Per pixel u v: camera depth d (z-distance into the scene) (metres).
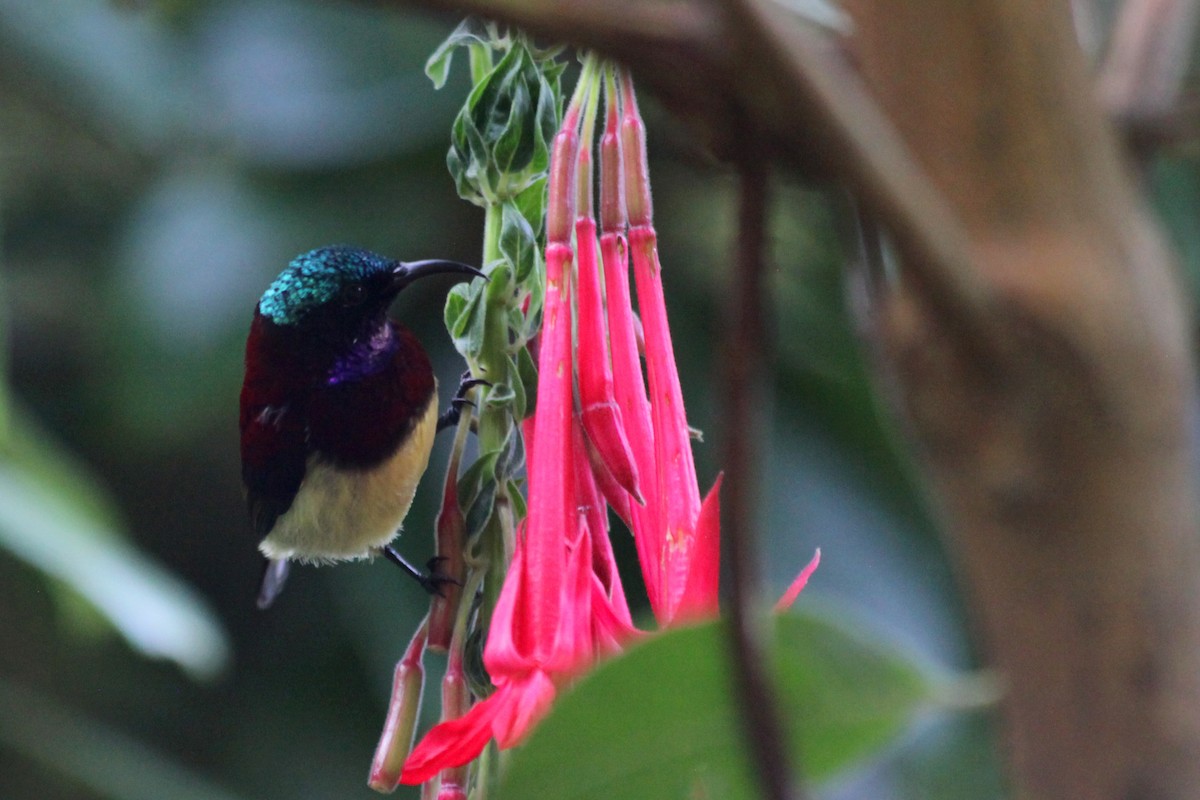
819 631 1.75
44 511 6.84
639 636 3.41
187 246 8.78
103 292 9.39
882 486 7.67
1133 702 1.38
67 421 10.59
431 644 3.85
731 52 1.29
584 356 3.73
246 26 9.07
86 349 10.30
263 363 6.94
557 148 3.73
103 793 7.84
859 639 1.75
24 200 10.45
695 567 3.31
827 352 7.72
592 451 3.85
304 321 6.80
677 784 1.84
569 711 1.80
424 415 6.92
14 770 9.88
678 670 1.78
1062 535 1.38
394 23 8.67
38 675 10.18
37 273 10.46
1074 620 1.39
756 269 1.38
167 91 9.20
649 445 3.80
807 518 7.55
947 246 1.31
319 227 8.62
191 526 10.97
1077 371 1.35
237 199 8.83
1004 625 1.43
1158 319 1.38
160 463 10.93
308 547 7.32
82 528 6.95
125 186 10.29
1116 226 1.39
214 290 8.64
